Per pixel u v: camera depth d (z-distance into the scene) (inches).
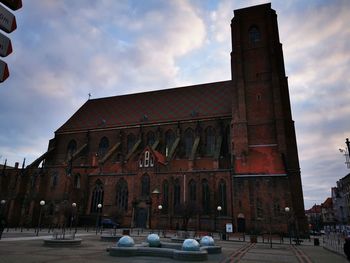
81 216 2412.6
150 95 3243.1
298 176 2031.3
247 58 2402.8
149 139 2775.6
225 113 2561.5
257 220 1845.5
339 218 4530.0
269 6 2486.5
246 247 1202.6
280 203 1830.7
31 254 793.6
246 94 2299.5
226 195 2038.6
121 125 2920.8
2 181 2625.5
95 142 2987.2
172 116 2790.4
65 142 3129.9
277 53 2381.9
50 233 1679.4
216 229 1959.9
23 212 2343.8
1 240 1187.9
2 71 248.4
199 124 2591.0
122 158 2620.6
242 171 2000.5
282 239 1537.9
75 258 736.3
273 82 2219.5
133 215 2219.5
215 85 2982.3
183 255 749.9
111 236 1315.2
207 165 2217.0
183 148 2588.6
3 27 243.6
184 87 3147.1
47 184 2513.5
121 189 2375.7
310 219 5497.1
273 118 2162.9
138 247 857.5
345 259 848.9
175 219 2095.2
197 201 2081.7
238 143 2154.3
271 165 1962.4
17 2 249.4
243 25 2516.0
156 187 2236.7
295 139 2128.4
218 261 760.3
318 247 1274.6
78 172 2544.3
